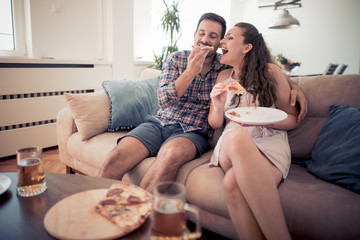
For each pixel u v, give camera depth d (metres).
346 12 5.67
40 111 2.76
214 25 1.64
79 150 1.79
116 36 3.40
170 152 1.33
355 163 1.13
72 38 3.24
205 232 1.44
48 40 3.01
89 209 0.76
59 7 3.03
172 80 1.69
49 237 0.67
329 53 5.95
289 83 1.57
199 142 1.52
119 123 1.87
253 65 1.49
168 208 0.59
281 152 1.25
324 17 5.90
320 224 0.99
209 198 1.22
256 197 0.97
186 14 5.59
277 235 0.95
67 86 2.94
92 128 1.79
